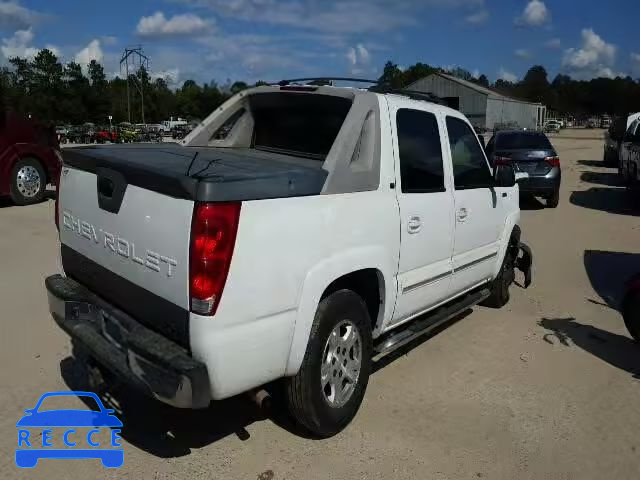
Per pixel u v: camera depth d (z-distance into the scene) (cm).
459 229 479
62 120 8462
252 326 302
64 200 390
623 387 454
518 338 546
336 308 350
